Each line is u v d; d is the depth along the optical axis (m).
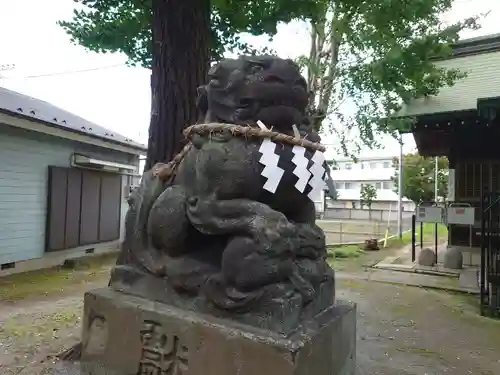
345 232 18.83
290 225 1.90
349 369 2.26
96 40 4.58
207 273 2.09
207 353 1.88
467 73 8.43
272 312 1.82
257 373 1.73
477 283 6.81
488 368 3.35
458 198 8.98
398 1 4.80
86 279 7.22
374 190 31.19
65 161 8.64
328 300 2.26
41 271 7.86
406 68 6.41
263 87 1.98
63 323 4.38
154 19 3.64
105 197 9.98
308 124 2.23
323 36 7.78
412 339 4.10
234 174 1.93
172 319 2.03
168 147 3.51
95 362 2.34
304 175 1.97
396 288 6.75
